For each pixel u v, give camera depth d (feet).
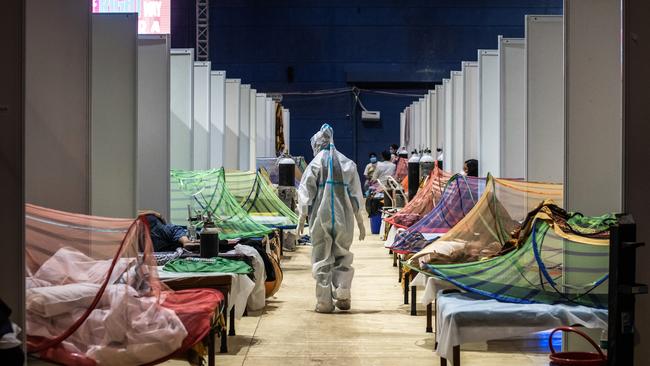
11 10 11.04
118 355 12.39
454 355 14.32
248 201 32.55
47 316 12.47
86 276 14.07
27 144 17.46
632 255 10.86
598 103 16.26
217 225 25.94
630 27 11.70
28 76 17.52
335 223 23.54
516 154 27.30
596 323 14.30
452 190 25.84
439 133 47.42
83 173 17.63
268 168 49.62
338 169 23.65
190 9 83.10
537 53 22.67
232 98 41.52
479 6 83.56
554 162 22.71
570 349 15.46
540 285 15.33
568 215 15.96
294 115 85.05
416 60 84.07
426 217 25.90
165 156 24.54
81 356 12.23
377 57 84.23
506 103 27.27
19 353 10.04
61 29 17.57
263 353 18.49
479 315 14.33
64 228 15.65
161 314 12.98
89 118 17.67
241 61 84.07
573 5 16.20
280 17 84.12
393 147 62.64
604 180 16.28
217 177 27.27
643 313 11.62
